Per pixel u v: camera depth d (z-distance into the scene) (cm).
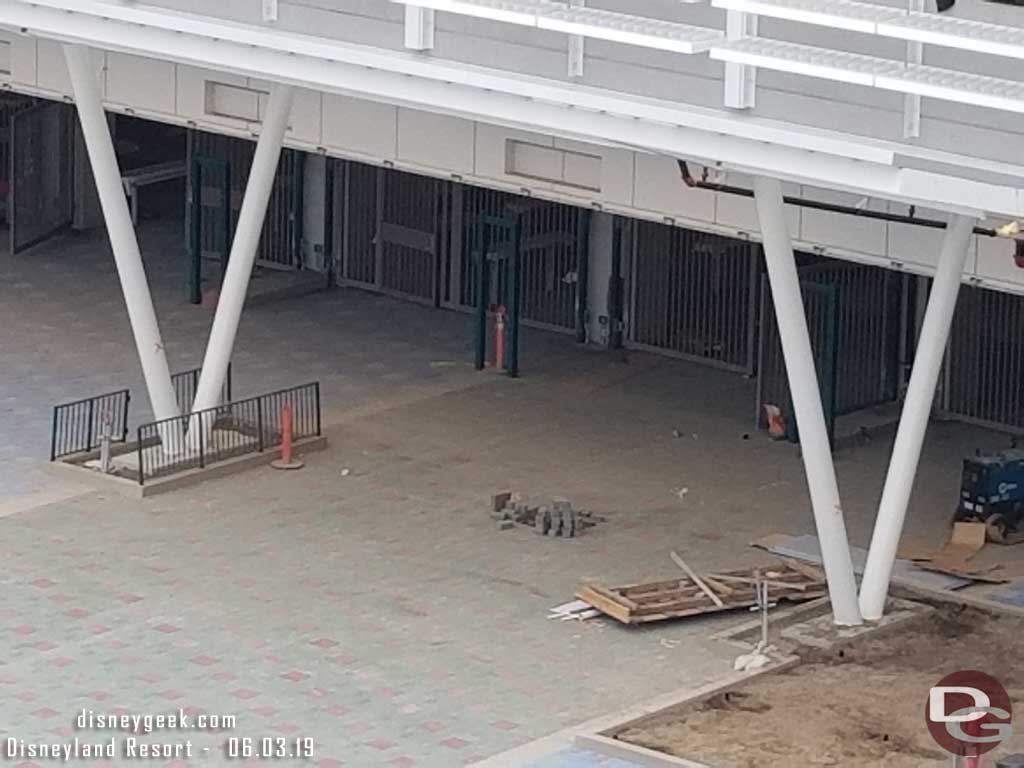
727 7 3534
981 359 5831
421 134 5381
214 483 5338
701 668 4372
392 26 4253
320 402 5916
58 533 5003
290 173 6994
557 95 4019
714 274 6272
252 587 4725
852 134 3838
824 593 4731
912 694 4272
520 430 5759
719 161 3956
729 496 5325
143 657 4372
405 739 4059
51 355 6266
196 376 5850
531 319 6619
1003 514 5075
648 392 6081
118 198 5338
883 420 5794
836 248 4797
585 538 5038
